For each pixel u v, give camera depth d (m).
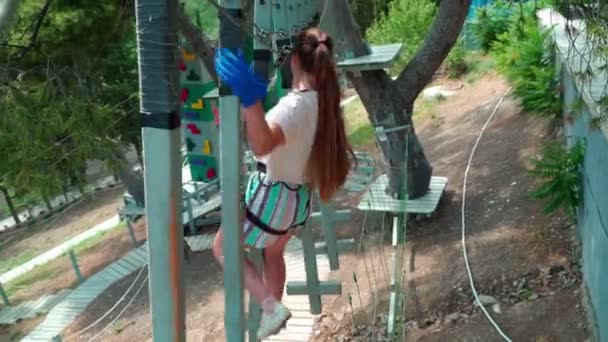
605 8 3.42
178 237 1.82
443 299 6.97
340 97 2.53
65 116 6.13
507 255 7.28
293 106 2.35
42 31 7.73
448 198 9.09
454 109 12.98
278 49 3.22
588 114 5.39
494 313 6.50
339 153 2.52
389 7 18.03
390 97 8.17
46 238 17.45
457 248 7.75
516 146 9.93
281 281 3.07
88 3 8.13
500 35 13.55
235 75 1.97
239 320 2.26
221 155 2.19
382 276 7.41
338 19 7.40
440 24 7.95
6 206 21.97
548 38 10.43
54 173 5.92
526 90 10.62
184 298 1.87
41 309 11.35
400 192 8.34
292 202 2.57
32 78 7.71
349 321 7.02
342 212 5.39
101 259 13.00
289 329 7.17
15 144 5.82
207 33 10.97
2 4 1.64
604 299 5.21
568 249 6.99
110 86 13.24
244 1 2.29
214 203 12.09
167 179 1.77
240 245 2.24
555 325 6.04
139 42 1.73
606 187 4.96
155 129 1.76
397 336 5.73
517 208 8.16
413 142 8.39
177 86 1.77
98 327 9.80
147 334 9.05
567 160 6.68
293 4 3.53
